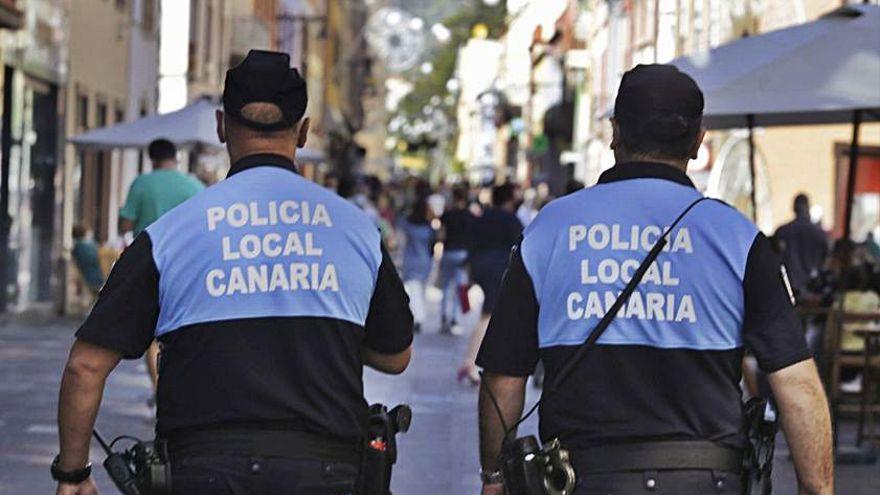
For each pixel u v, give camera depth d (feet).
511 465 20.95
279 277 21.27
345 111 383.86
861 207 124.57
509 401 21.49
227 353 20.97
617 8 179.01
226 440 20.83
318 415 20.98
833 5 114.42
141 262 21.20
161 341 21.38
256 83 21.88
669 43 135.44
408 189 259.39
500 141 352.28
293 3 263.29
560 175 247.70
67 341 94.38
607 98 186.29
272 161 21.93
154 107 167.02
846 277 58.70
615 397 20.79
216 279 21.18
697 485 20.59
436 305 145.28
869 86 50.80
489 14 325.62
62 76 123.75
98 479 47.16
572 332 21.02
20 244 114.42
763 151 124.06
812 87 50.85
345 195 119.96
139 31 157.79
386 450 21.43
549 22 252.21
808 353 21.04
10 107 110.63
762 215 123.85
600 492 20.59
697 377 20.85
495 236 78.89
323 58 312.91
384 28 261.24
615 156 21.98
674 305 20.94
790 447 21.26
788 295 21.22
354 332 21.49
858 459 57.11
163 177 56.95
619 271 21.07
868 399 59.67
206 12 181.37
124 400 66.03
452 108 478.59
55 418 60.95
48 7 119.55
